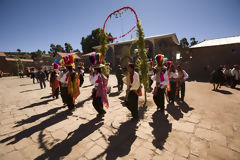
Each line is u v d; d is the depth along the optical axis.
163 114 3.89
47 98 6.39
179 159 2.10
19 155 2.32
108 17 4.98
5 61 29.34
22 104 5.46
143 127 3.17
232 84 7.58
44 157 2.25
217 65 11.69
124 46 24.28
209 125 3.16
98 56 3.62
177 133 2.85
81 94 7.00
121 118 3.74
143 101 5.26
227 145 2.41
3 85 11.77
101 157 2.21
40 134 3.02
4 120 3.83
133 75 3.15
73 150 2.42
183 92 4.93
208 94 6.17
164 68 3.83
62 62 4.39
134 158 2.16
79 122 3.59
